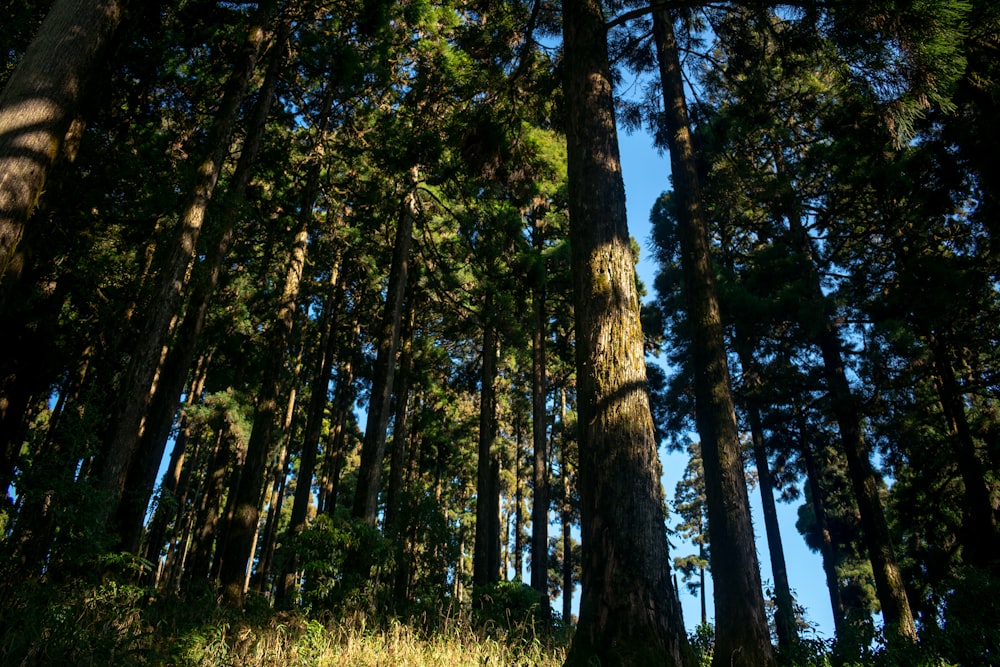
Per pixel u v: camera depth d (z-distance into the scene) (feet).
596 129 20.59
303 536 27.66
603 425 16.17
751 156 47.60
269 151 43.32
